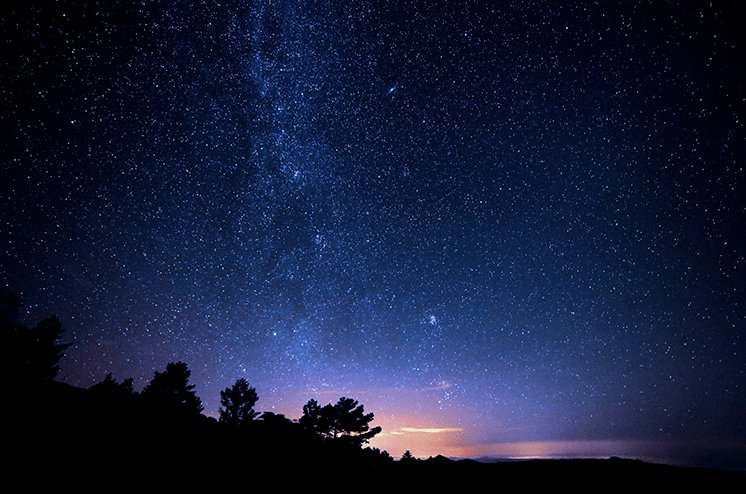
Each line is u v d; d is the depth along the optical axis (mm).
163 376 10172
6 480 4027
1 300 9906
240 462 6816
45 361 7805
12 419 5406
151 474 5207
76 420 6051
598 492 9266
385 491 8133
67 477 4461
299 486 6691
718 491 9414
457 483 9812
